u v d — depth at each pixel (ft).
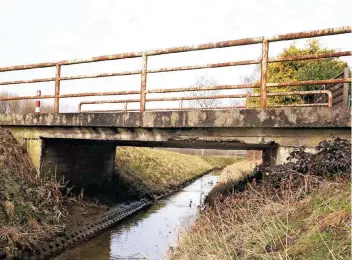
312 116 18.76
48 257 23.41
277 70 59.62
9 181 25.82
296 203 16.93
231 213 20.72
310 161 18.16
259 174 27.35
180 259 18.48
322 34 18.20
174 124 22.93
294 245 13.08
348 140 17.88
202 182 77.30
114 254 25.67
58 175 32.65
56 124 28.53
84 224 30.30
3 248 21.13
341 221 12.57
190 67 22.75
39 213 26.02
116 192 42.29
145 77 24.49
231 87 21.86
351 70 26.55
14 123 31.24
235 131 21.65
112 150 42.91
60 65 29.01
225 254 15.66
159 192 53.78
